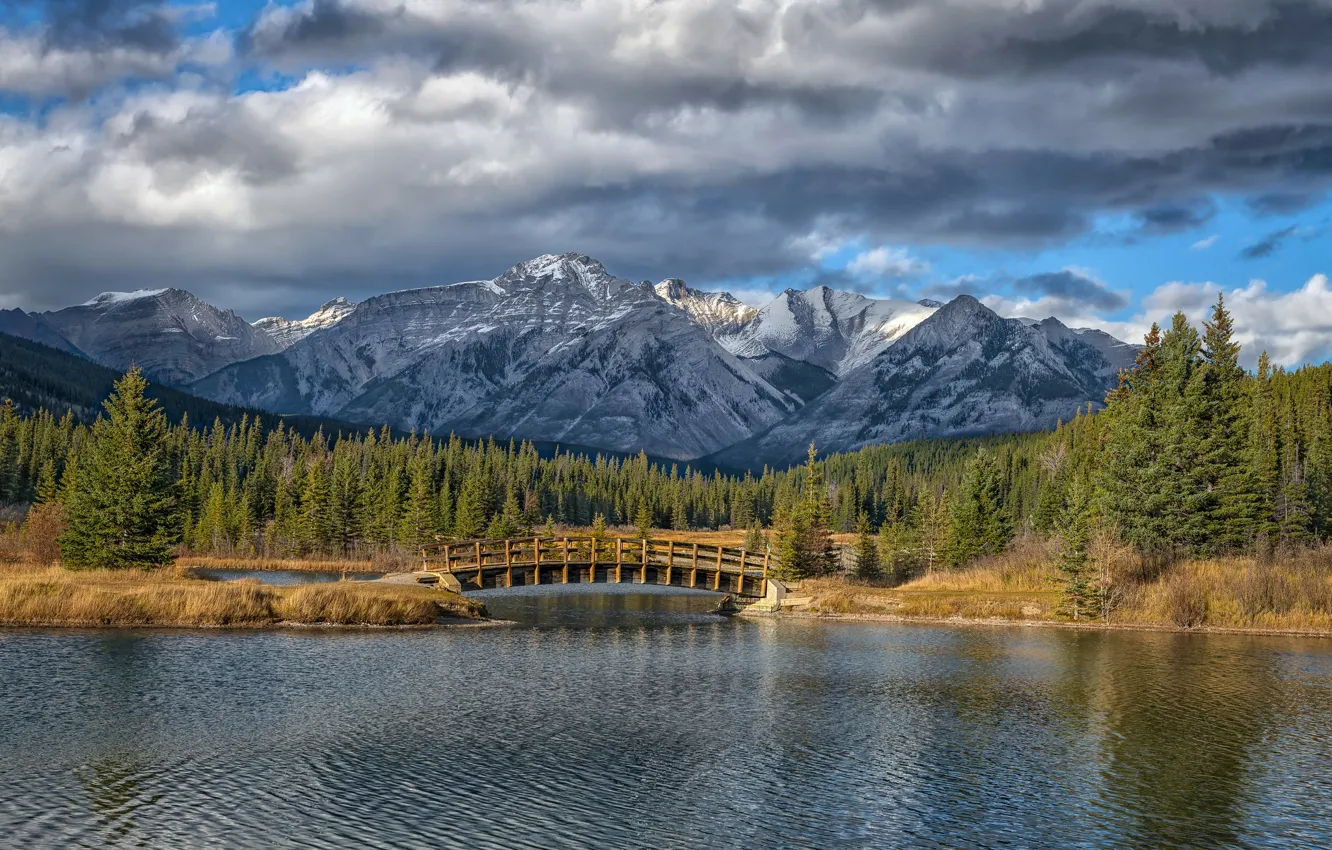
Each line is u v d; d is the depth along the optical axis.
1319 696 45.09
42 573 69.56
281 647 52.31
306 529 128.00
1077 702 43.66
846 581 95.00
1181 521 83.12
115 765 31.31
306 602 61.19
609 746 35.19
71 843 25.02
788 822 28.11
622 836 26.66
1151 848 26.83
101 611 56.75
